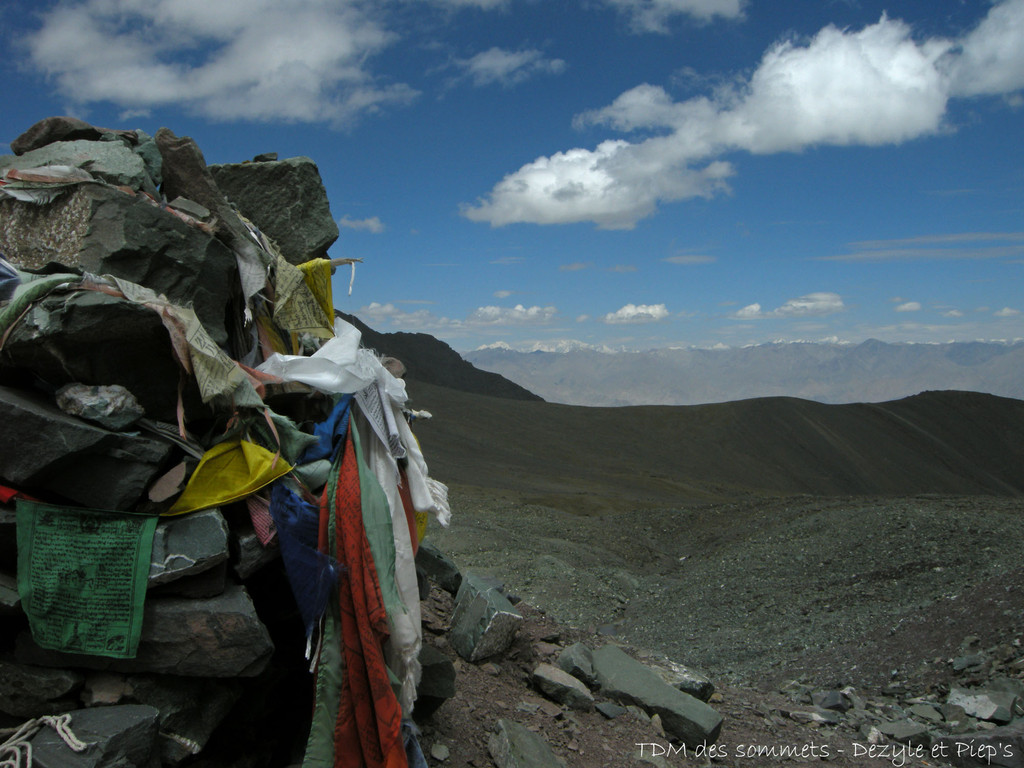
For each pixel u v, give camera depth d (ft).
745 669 37.06
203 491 10.71
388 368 15.31
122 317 10.16
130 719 9.63
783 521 69.10
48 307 10.00
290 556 10.91
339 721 10.71
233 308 13.32
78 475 10.14
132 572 9.98
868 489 294.87
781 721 22.06
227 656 10.32
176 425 11.16
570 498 107.76
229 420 11.02
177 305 11.72
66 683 9.89
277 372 12.12
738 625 43.24
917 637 35.45
